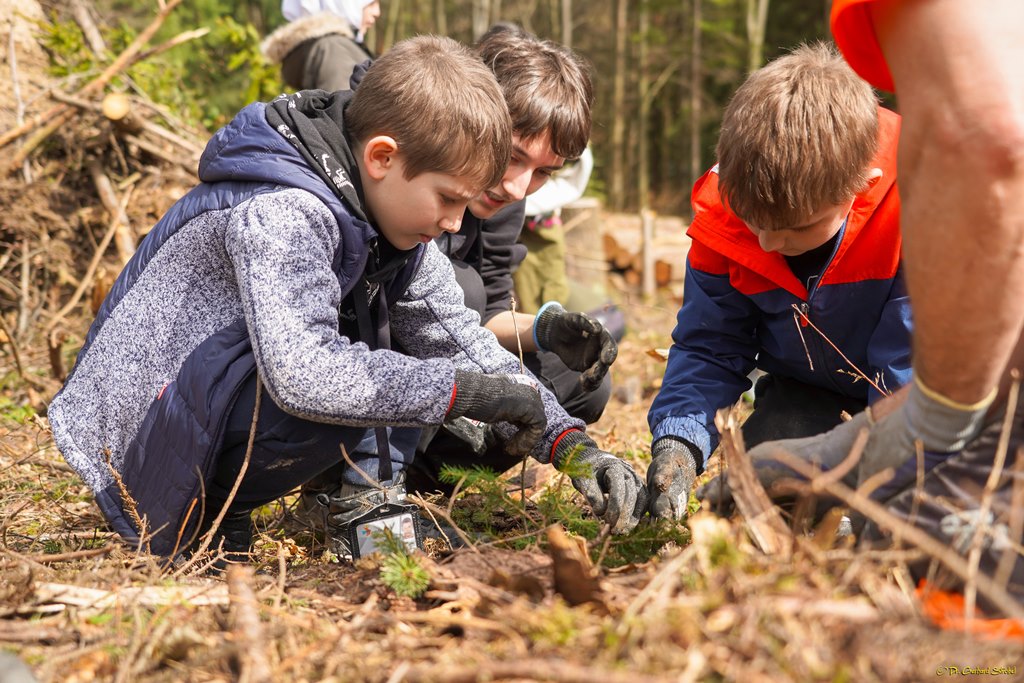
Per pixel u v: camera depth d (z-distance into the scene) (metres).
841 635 1.31
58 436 2.30
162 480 2.15
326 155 2.14
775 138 2.06
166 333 2.19
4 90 5.99
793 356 2.64
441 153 2.10
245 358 2.12
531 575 1.75
